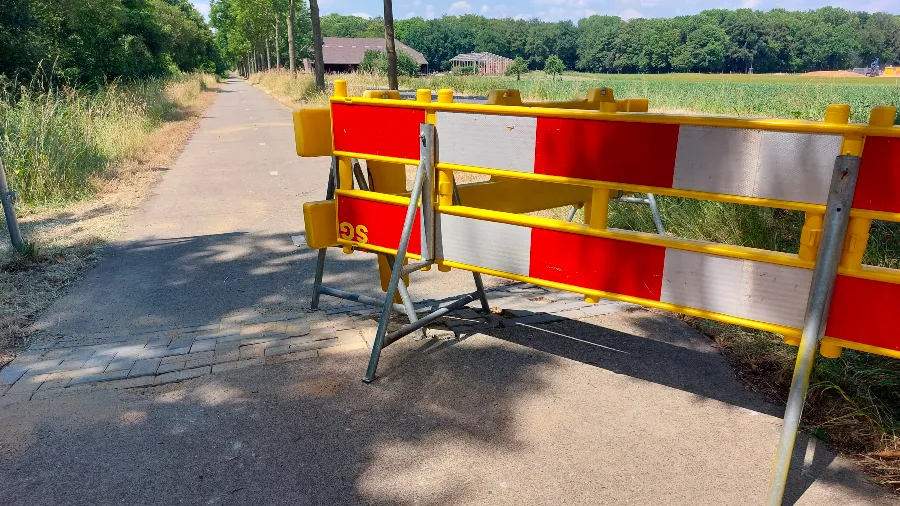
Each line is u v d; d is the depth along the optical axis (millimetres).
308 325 3822
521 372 3195
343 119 3566
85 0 24359
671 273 2592
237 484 2355
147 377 3164
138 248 5691
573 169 2771
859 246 2178
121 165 10250
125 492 2320
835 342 2285
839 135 2115
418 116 3234
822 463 2443
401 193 4098
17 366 3295
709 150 2393
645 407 2861
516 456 2508
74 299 4363
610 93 4258
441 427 2715
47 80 17859
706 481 2348
